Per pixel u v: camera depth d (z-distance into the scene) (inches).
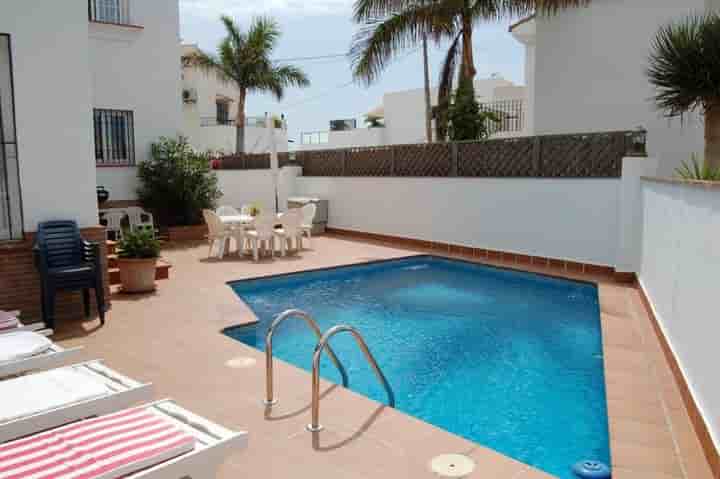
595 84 487.2
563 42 502.9
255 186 687.1
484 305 331.6
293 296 357.1
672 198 223.0
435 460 141.7
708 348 147.9
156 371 206.7
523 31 641.0
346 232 597.0
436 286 383.9
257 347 257.3
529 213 422.9
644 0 451.2
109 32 515.5
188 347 234.8
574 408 195.6
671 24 398.3
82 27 276.8
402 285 387.5
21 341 155.6
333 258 453.1
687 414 167.9
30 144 266.2
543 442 171.8
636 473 134.1
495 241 449.4
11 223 272.8
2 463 94.3
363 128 1166.3
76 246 274.5
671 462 139.3
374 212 559.5
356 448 147.9
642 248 326.0
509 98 846.5
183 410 118.6
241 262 438.0
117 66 524.7
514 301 340.8
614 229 372.8
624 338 244.1
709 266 152.3
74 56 275.9
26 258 267.6
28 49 262.8
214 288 347.3
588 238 387.9
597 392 208.4
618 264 360.2
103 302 270.1
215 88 1250.0
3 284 261.9
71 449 99.0
